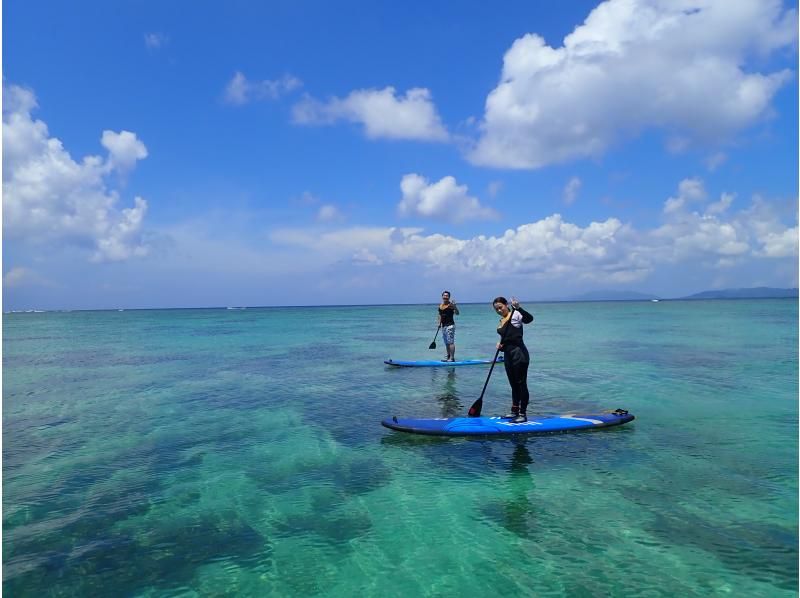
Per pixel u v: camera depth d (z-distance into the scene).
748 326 41.19
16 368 19.91
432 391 13.26
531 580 4.43
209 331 44.75
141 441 9.07
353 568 4.72
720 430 9.09
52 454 8.38
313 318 78.19
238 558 4.95
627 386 13.45
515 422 9.33
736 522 5.45
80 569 4.81
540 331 37.78
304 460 7.85
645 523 5.46
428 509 5.96
